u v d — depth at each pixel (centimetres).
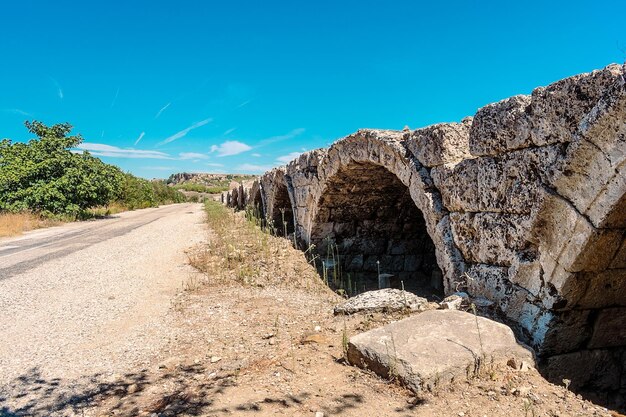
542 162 499
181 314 701
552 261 498
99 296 823
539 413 381
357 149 952
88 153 2652
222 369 488
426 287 1168
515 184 542
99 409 410
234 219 2061
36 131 2539
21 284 915
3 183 2333
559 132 474
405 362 424
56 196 2419
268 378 456
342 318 641
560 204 485
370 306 641
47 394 441
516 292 551
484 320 500
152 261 1160
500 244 573
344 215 1251
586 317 519
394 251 1327
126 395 436
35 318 692
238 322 652
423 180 726
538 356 513
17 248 1453
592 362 538
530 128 512
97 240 1609
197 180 15075
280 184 1695
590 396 544
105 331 631
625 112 402
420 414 380
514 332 545
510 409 386
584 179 453
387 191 1181
